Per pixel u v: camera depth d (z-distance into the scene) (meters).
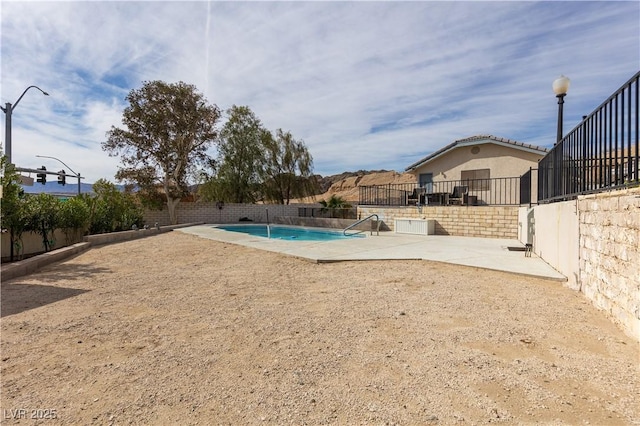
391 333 2.84
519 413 1.69
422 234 12.30
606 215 3.28
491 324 3.03
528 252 7.15
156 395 1.90
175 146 19.02
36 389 1.98
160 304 3.80
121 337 2.80
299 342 2.66
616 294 3.03
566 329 2.89
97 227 11.41
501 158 15.11
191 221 20.81
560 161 5.47
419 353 2.42
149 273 5.64
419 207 13.23
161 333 2.89
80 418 1.69
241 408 1.77
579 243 4.15
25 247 8.14
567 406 1.75
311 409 1.75
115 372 2.18
